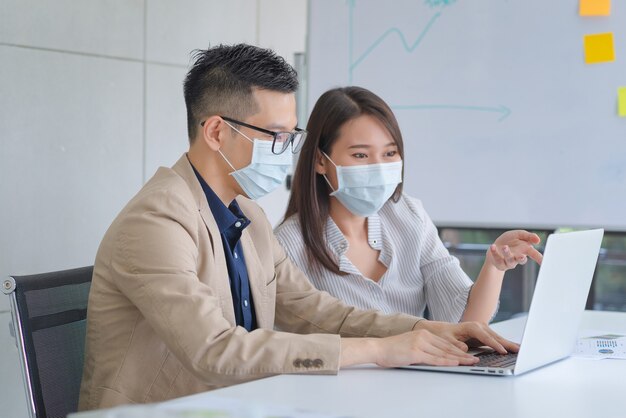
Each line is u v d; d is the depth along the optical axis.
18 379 2.81
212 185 1.78
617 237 3.37
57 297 1.67
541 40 3.04
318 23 3.35
